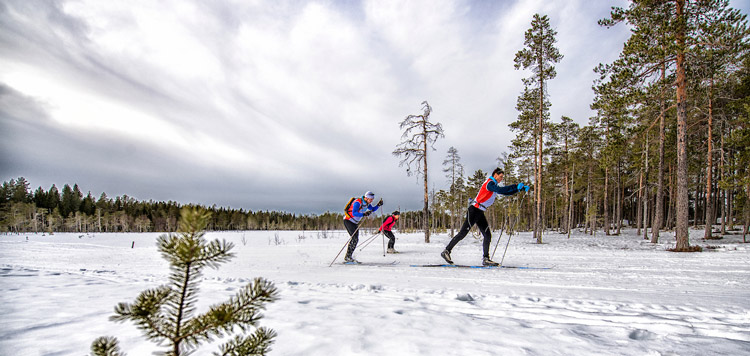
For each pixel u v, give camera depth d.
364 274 5.51
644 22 11.66
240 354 1.13
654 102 13.02
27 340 2.02
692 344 2.06
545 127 19.64
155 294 1.02
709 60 11.09
